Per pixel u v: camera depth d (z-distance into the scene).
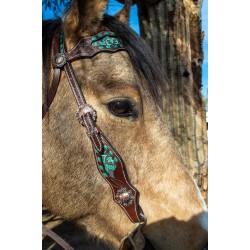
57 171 0.92
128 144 0.87
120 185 0.87
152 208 0.88
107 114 0.87
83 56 0.88
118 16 1.02
